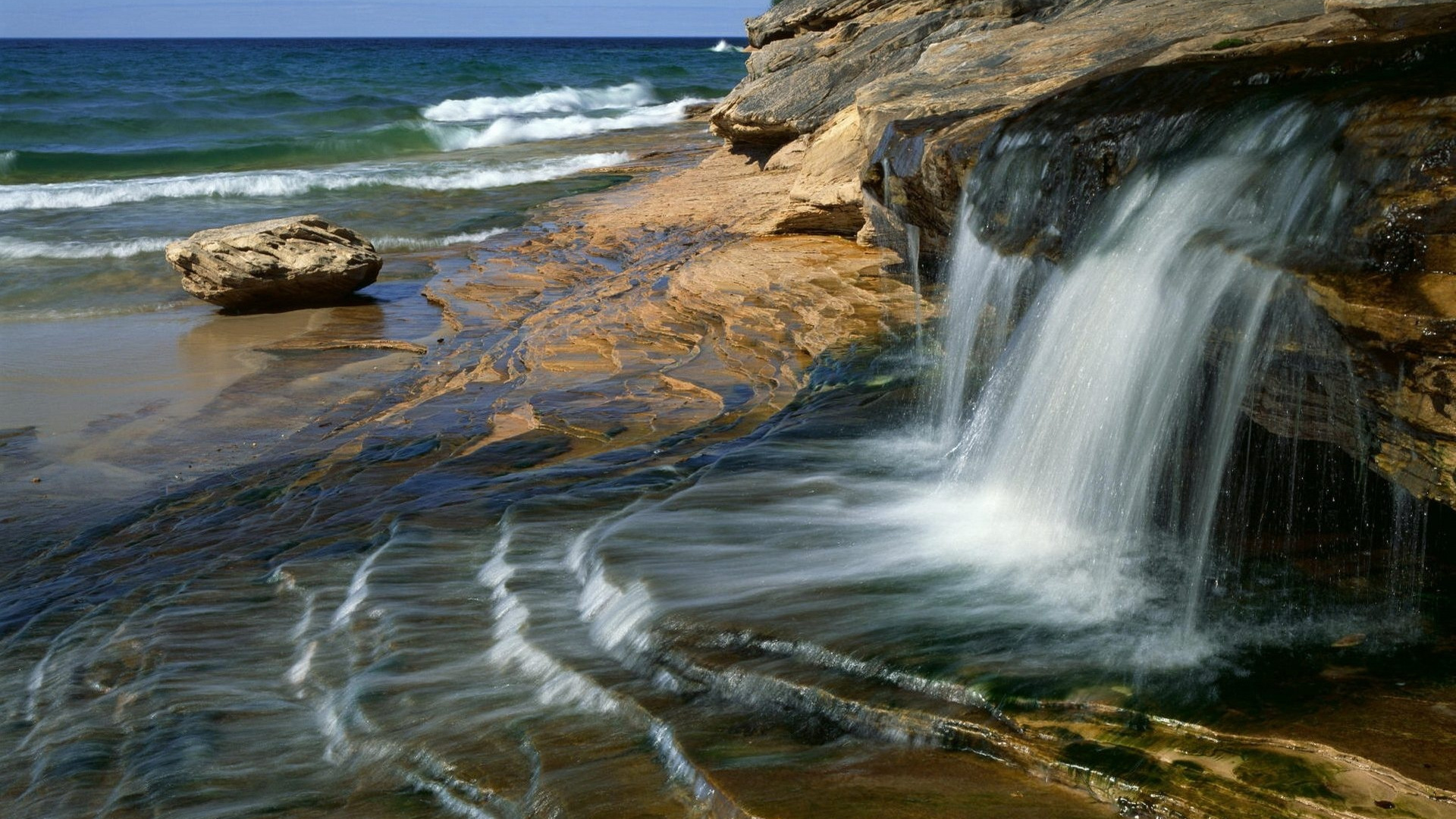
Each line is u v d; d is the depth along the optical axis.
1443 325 3.86
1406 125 4.33
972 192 7.49
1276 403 4.71
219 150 32.03
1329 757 3.36
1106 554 5.14
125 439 9.97
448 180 26.45
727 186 21.55
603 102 56.28
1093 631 4.37
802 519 5.88
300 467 8.52
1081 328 5.67
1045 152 6.68
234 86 56.72
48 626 6.14
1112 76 7.19
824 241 14.19
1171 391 5.00
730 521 5.90
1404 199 4.14
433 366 11.62
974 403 7.16
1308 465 5.34
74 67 78.50
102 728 4.80
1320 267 4.35
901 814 3.34
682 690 4.34
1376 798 3.16
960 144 7.78
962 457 6.57
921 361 8.77
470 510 6.75
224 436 9.98
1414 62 5.51
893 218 9.59
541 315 12.94
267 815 3.96
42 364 12.48
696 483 6.57
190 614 5.85
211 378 11.90
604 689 4.38
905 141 8.66
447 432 8.72
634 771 3.83
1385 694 3.76
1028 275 6.68
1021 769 3.60
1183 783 3.33
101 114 41.78
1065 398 5.68
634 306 12.38
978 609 4.62
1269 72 5.91
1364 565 4.84
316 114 43.19
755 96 21.97
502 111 50.00
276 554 6.65
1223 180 5.14
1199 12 11.02
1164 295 5.10
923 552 5.34
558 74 72.12
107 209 22.72
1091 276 5.72
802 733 3.93
